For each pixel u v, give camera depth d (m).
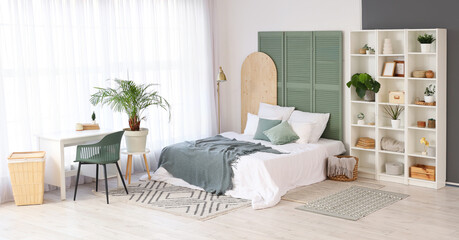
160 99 7.55
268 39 8.47
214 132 9.02
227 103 9.13
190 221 5.61
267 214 5.81
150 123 8.09
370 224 5.45
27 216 5.87
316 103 8.05
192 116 8.73
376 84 7.11
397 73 7.11
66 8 7.01
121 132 6.46
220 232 5.26
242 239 5.05
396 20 7.16
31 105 6.75
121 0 7.62
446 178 6.98
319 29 7.91
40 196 6.32
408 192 6.65
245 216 5.75
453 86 6.80
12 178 6.22
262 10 8.51
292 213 5.84
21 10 6.58
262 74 8.57
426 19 6.91
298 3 8.09
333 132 7.91
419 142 7.12
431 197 6.42
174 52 8.40
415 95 7.07
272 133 7.57
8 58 6.54
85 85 7.26
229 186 6.59
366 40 7.44
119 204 6.28
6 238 5.19
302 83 8.16
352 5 7.55
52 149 6.54
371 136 7.60
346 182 7.17
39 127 6.80
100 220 5.69
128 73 7.73
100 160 6.36
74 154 7.10
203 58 8.83
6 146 6.48
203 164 6.88
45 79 6.89
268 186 6.37
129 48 7.76
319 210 5.91
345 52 7.70
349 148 7.82
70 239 5.13
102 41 7.41
